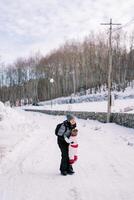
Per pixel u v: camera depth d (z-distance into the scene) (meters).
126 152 11.63
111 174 8.34
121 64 75.81
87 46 88.75
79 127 24.33
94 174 8.41
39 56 117.81
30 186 7.34
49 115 46.12
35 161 10.36
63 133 8.50
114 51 76.25
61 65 99.12
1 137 16.05
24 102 106.56
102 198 6.34
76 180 7.83
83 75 86.06
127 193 6.66
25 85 114.25
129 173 8.40
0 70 120.44
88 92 77.25
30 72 112.75
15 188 7.19
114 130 20.23
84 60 85.81
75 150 8.53
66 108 47.12
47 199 6.32
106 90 71.44
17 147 13.08
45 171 8.94
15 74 119.56
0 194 6.72
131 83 68.50
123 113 22.88
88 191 6.84
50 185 7.41
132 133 17.89
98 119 29.39
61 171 8.45
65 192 6.80
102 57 80.06
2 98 119.62
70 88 89.62
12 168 9.32
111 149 12.45
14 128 19.91
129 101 36.72
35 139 16.31
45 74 106.81
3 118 21.69
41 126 24.80
